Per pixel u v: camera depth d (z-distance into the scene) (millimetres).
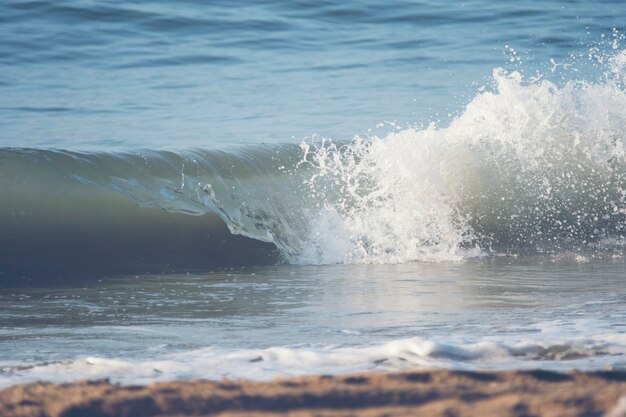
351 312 18484
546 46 59875
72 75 52188
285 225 29016
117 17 64250
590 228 30469
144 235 27266
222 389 11172
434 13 68625
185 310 19047
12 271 24344
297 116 42906
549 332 15422
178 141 37344
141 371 12727
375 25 66312
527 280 22922
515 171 32062
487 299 19844
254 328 16797
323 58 57938
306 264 26938
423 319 17391
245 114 43375
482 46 60156
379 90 48938
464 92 48188
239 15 66750
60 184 27891
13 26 61156
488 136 32812
